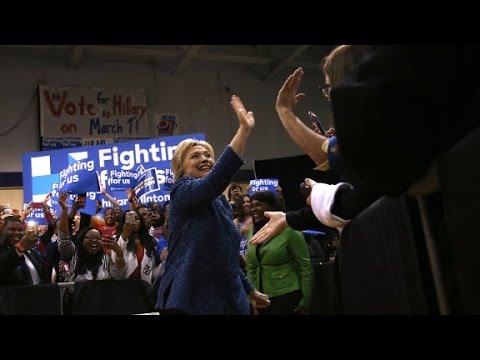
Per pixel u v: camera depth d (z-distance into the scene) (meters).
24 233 2.96
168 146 4.50
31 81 7.67
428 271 0.59
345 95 0.60
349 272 0.81
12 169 7.27
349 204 0.82
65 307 2.71
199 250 1.60
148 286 2.86
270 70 8.96
